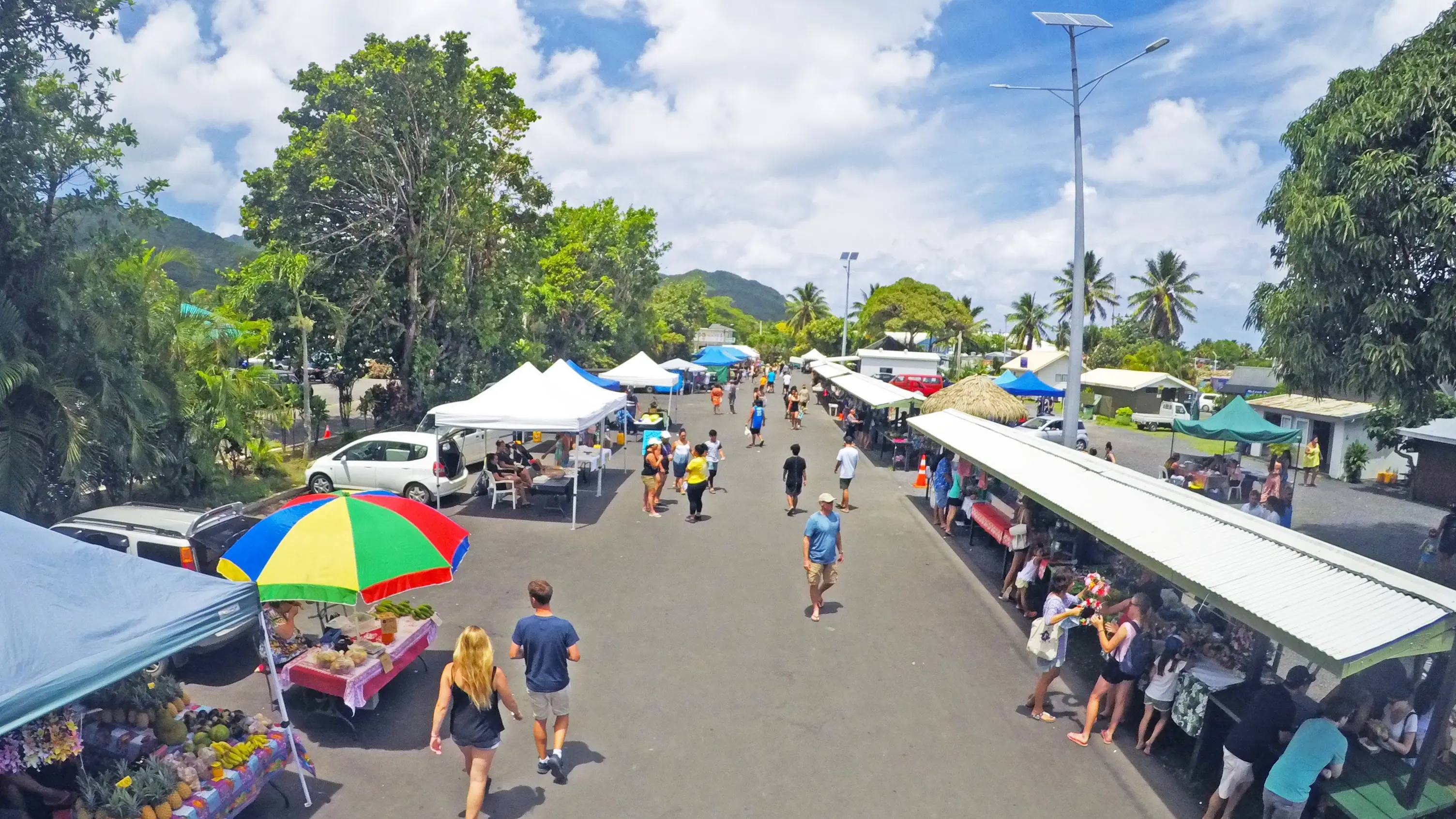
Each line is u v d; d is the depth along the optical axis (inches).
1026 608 432.1
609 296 1779.0
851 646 384.2
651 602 436.8
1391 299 540.7
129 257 512.1
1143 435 1619.1
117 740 229.1
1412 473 935.0
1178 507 342.6
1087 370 2516.0
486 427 604.1
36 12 439.5
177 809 207.6
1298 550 265.7
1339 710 255.8
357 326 993.5
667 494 741.9
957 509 611.5
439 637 378.9
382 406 1058.7
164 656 198.1
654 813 244.7
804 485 795.4
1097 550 446.6
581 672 345.1
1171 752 293.4
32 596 183.8
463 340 1119.0
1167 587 380.5
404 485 642.2
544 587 258.7
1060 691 342.0
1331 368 593.6
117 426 482.9
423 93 934.4
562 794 253.6
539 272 1336.1
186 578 218.8
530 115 1175.0
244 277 935.7
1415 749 245.1
